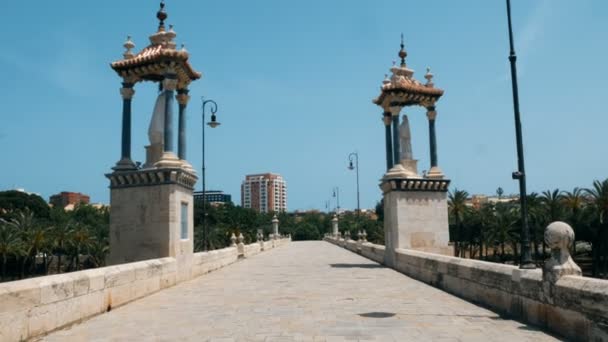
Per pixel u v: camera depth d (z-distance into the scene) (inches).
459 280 536.4
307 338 335.0
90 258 3129.9
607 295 277.1
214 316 424.5
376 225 3991.1
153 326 383.9
